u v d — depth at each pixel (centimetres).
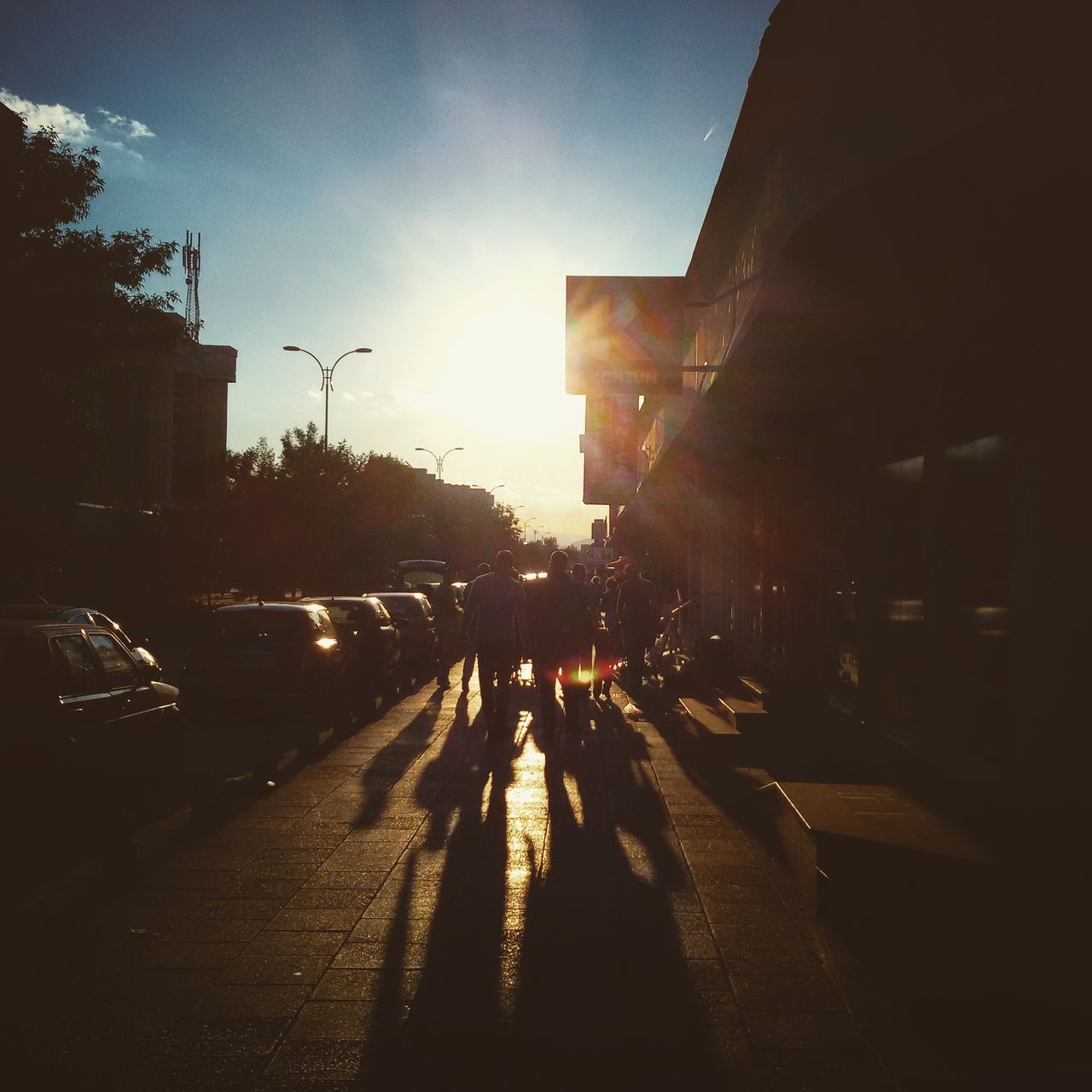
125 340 1775
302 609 1394
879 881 533
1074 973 484
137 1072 390
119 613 3148
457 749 1146
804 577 1347
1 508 1658
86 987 470
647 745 1178
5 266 1631
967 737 755
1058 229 616
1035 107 481
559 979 483
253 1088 378
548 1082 384
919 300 748
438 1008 450
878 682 1006
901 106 537
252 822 794
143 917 568
